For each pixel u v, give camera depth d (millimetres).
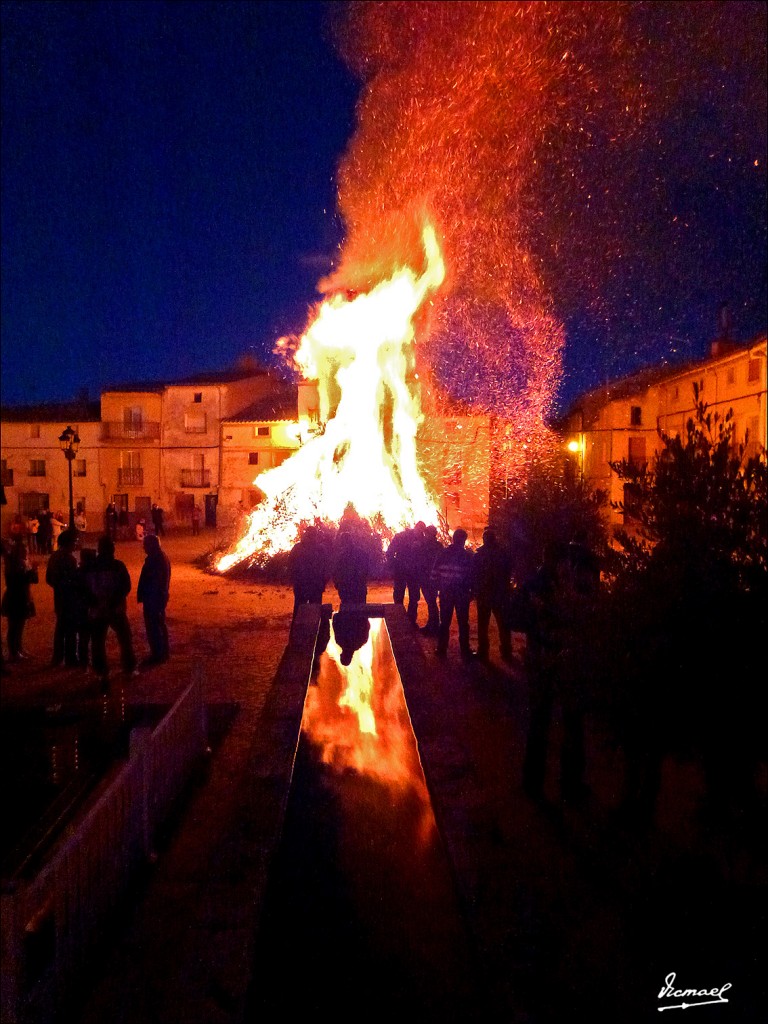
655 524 4633
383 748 6602
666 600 4430
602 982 3385
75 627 9734
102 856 3938
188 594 17172
